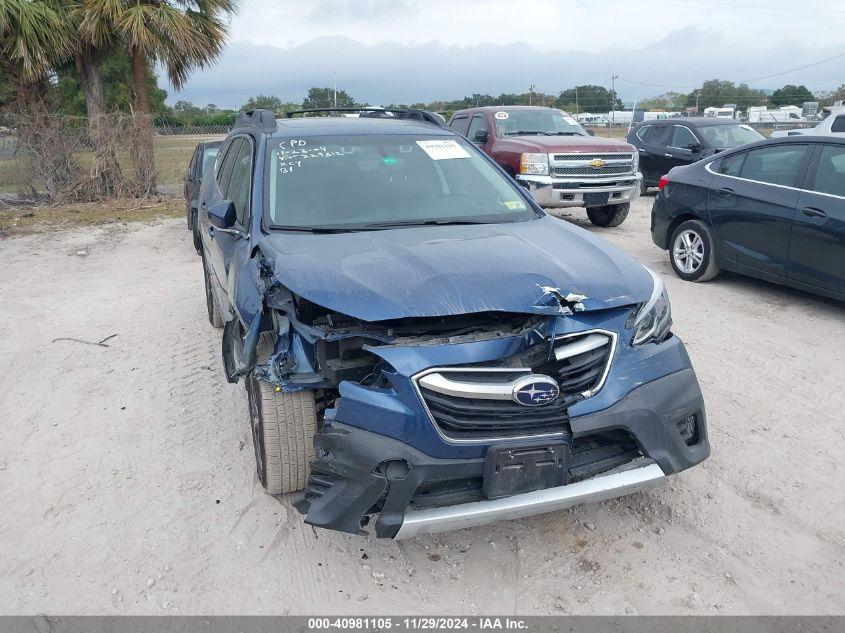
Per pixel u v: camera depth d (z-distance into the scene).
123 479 3.92
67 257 10.02
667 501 3.66
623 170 10.62
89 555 3.29
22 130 15.01
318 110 5.86
